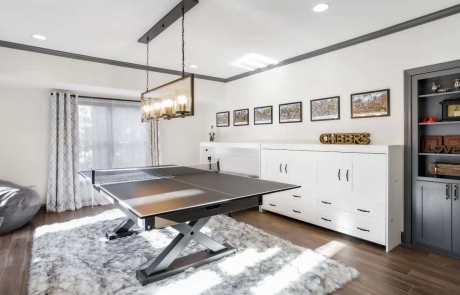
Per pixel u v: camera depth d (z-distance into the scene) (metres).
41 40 3.54
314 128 4.15
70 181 4.56
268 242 3.09
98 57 4.24
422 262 2.65
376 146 2.99
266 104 4.96
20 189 3.72
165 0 2.54
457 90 2.80
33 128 4.43
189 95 2.62
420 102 3.09
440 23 2.82
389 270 2.49
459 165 2.77
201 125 6.50
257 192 2.26
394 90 3.22
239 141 5.61
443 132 2.96
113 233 3.24
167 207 1.80
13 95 4.26
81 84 4.15
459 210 2.74
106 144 5.08
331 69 3.89
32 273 2.37
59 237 3.25
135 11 2.76
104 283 2.21
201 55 4.23
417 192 3.05
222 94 5.86
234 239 3.18
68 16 2.86
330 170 3.46
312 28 3.23
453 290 2.16
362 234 3.14
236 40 3.60
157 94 3.42
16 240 3.18
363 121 3.54
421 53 2.98
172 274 2.34
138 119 5.45
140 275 2.28
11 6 2.64
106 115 5.07
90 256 2.72
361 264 2.61
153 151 5.58
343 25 3.14
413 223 3.09
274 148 4.21
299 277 2.31
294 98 4.45
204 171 3.69
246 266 2.51
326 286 2.18
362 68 3.53
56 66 3.95
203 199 2.02
